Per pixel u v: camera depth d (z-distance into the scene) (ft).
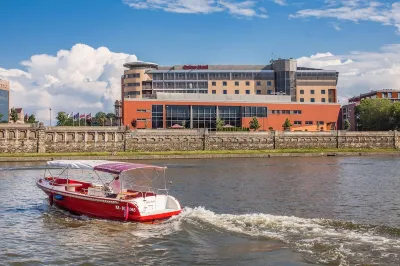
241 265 84.79
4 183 209.97
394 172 258.98
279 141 458.09
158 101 502.79
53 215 133.18
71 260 89.51
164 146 425.28
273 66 627.87
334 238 99.25
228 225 112.37
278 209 140.46
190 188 189.88
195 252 93.09
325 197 164.25
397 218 125.70
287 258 87.10
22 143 382.83
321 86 622.13
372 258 85.71
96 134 404.36
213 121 518.37
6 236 108.47
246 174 249.75
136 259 89.81
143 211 119.85
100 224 120.16
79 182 155.22
